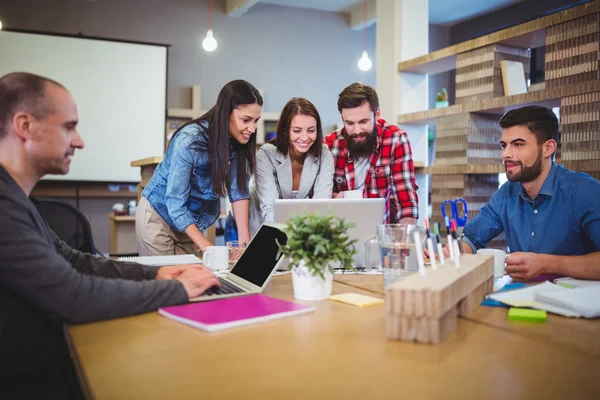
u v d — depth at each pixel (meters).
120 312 1.07
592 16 2.68
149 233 2.19
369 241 1.67
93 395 0.68
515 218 1.88
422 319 0.91
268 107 7.28
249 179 2.26
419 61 4.02
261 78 7.23
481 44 3.41
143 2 6.62
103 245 6.56
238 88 1.98
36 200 1.96
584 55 2.73
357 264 1.73
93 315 1.03
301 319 1.07
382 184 2.55
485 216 1.99
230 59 7.07
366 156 2.51
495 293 1.26
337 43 7.61
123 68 6.40
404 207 2.51
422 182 4.19
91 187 6.41
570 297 1.15
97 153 6.35
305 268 1.26
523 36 3.18
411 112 4.39
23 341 1.08
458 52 3.62
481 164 3.62
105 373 0.76
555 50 2.89
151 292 1.12
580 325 1.03
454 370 0.77
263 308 1.12
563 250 1.75
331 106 7.59
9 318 1.06
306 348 0.88
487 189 3.70
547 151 1.73
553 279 1.51
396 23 4.34
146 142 6.54
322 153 2.30
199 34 6.91
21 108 1.09
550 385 0.72
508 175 1.78
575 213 1.69
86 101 6.27
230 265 1.75
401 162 2.50
